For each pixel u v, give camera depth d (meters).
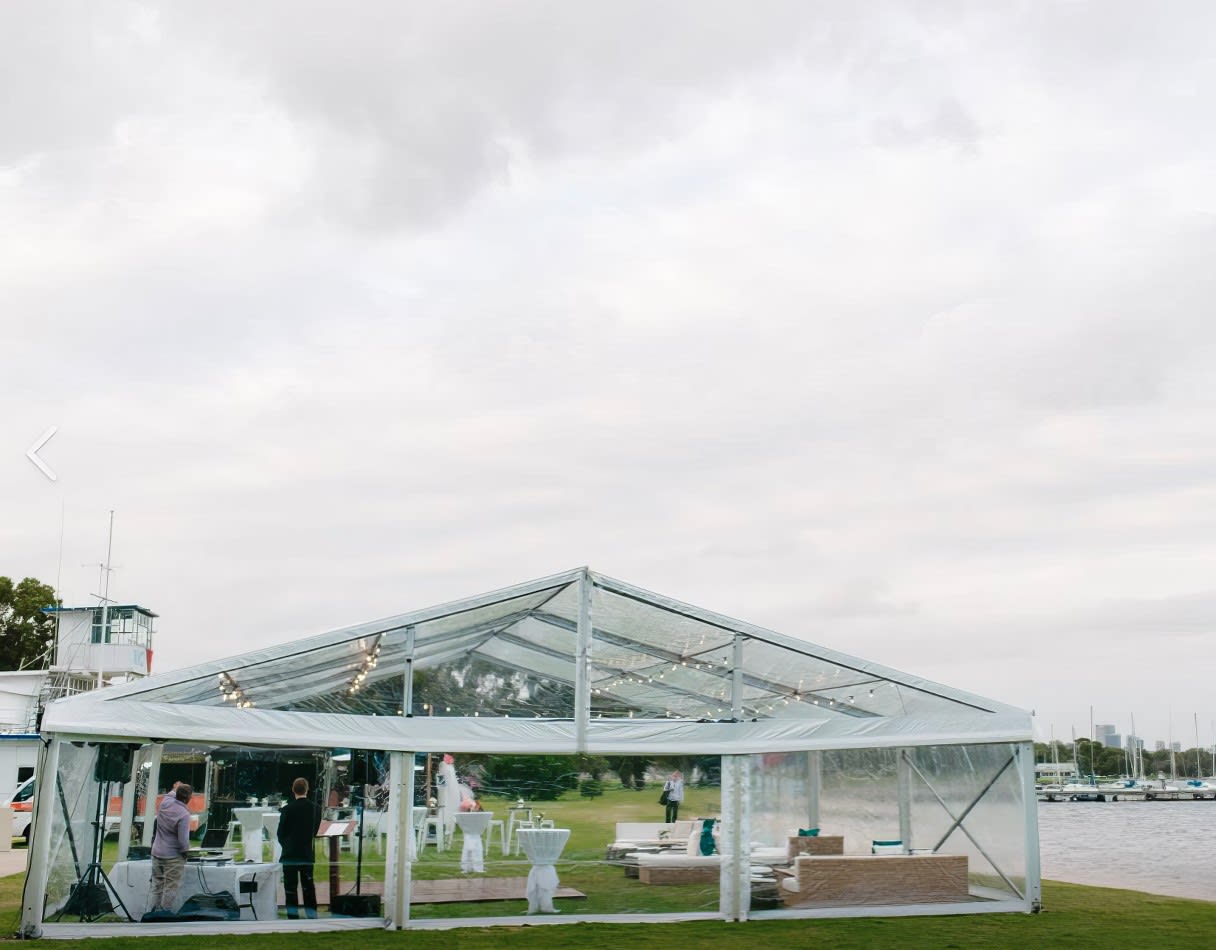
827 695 16.77
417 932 14.00
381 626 14.97
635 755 15.62
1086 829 67.50
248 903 14.18
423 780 14.96
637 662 15.99
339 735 14.71
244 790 14.53
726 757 15.80
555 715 15.58
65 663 47.09
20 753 38.16
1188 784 154.62
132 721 13.87
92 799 14.04
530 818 15.18
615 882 15.21
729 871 15.47
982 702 16.75
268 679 14.59
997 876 16.86
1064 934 14.22
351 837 14.61
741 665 16.39
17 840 30.38
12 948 12.52
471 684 15.44
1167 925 15.21
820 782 18.89
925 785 17.83
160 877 13.95
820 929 14.49
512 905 14.89
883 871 16.33
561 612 15.98
